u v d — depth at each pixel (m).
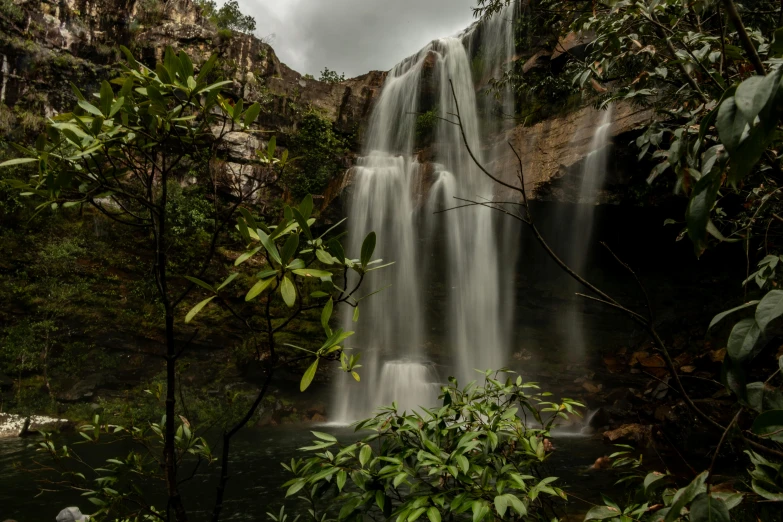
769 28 2.60
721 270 15.84
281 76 23.33
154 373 16.06
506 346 18.52
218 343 16.67
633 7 2.57
